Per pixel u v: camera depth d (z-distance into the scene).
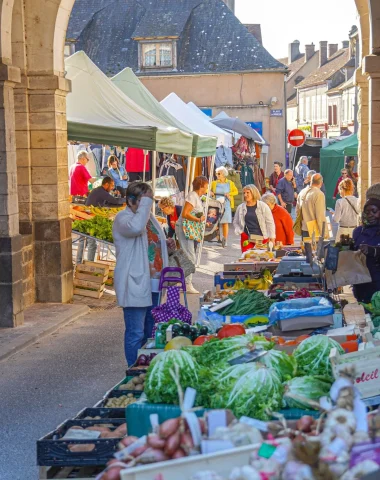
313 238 10.59
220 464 3.73
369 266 9.08
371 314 7.53
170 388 4.89
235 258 20.11
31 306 13.40
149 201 8.81
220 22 45.03
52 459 4.83
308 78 92.69
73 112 15.57
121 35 46.41
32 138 13.52
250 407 4.63
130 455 3.98
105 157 29.17
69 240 14.07
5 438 7.15
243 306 7.91
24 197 13.55
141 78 43.97
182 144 16.55
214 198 22.41
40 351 10.56
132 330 8.95
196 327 7.06
